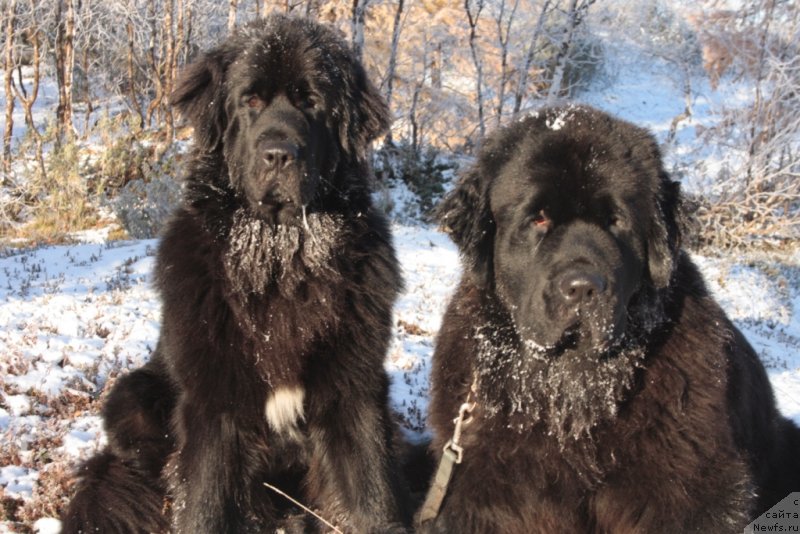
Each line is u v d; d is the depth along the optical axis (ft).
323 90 6.16
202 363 5.82
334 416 6.03
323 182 6.15
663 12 31.22
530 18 26.37
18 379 7.53
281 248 5.98
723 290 16.22
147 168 20.59
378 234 6.31
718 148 23.54
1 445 6.57
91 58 33.27
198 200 6.12
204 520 5.73
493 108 27.37
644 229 5.12
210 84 6.29
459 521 5.25
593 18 27.63
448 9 27.20
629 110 33.86
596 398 5.15
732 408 5.43
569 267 4.91
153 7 28.68
